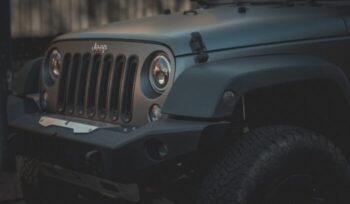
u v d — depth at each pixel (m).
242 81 4.21
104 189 4.59
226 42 4.48
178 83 4.29
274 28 4.65
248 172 4.25
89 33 4.99
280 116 4.77
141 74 4.53
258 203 4.27
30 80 5.42
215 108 4.13
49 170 4.97
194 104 4.18
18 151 5.08
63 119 4.85
